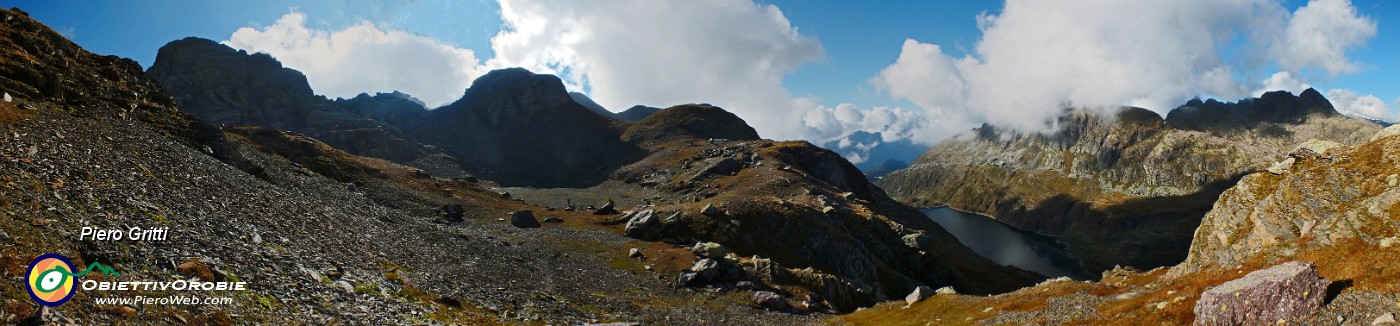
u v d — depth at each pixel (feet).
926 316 179.32
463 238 258.78
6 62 273.95
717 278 252.62
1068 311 137.18
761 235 386.93
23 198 89.86
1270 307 90.17
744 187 645.51
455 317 112.37
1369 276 92.99
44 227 79.66
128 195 119.75
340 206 248.93
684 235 365.40
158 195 132.16
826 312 231.91
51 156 130.62
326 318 86.79
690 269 258.57
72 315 57.16
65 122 200.75
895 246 489.67
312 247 139.03
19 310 53.42
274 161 388.16
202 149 307.37
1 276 58.34
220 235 113.70
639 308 189.67
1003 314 149.18
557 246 295.69
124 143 201.26
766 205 418.92
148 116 324.19
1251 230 161.68
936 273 479.41
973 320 151.94
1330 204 145.59
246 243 114.73
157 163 183.11
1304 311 88.43
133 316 62.64
